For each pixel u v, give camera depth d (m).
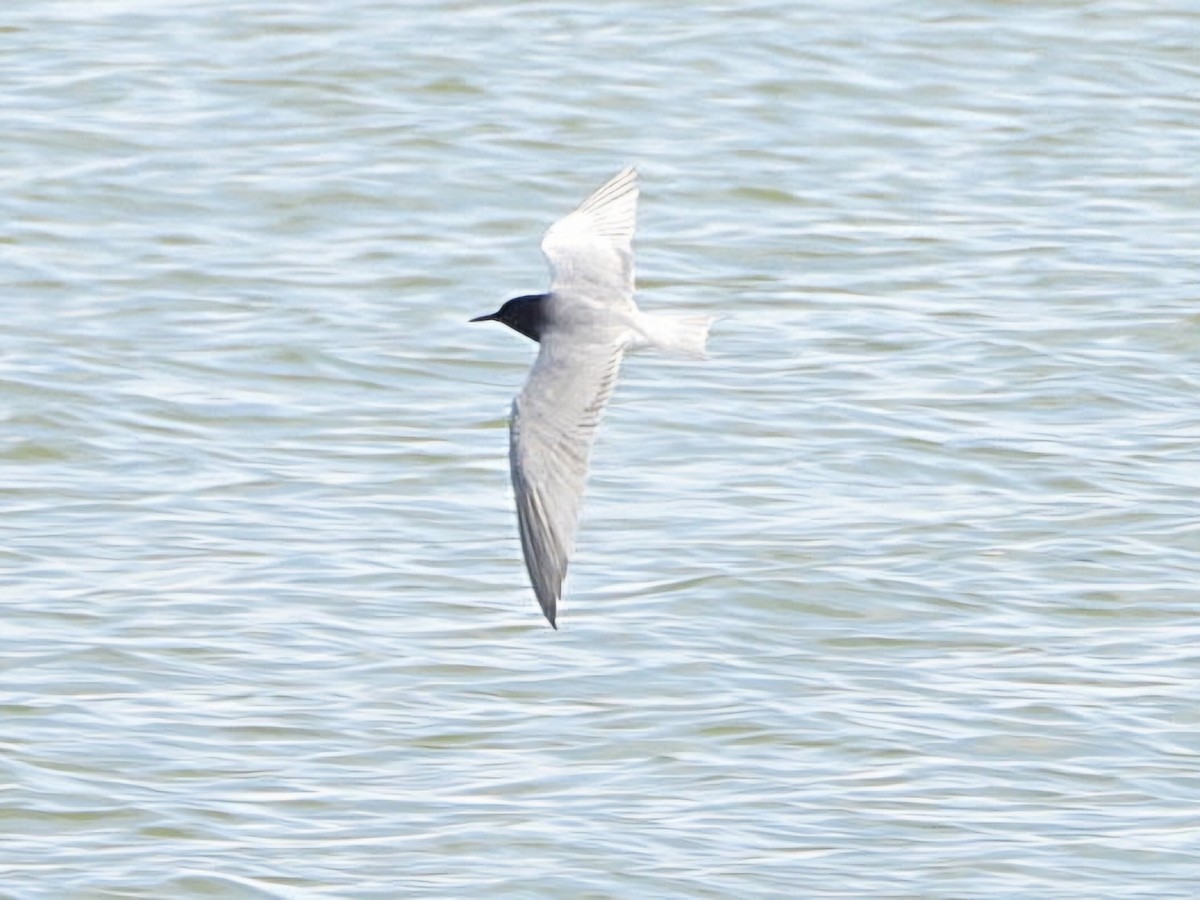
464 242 23.52
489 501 17.61
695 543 16.62
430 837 12.55
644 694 14.31
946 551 16.56
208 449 18.61
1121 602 15.81
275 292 22.12
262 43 28.38
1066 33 29.20
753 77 27.70
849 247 23.33
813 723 13.89
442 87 27.19
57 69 27.53
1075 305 21.86
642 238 23.56
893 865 12.30
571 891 11.94
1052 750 13.64
